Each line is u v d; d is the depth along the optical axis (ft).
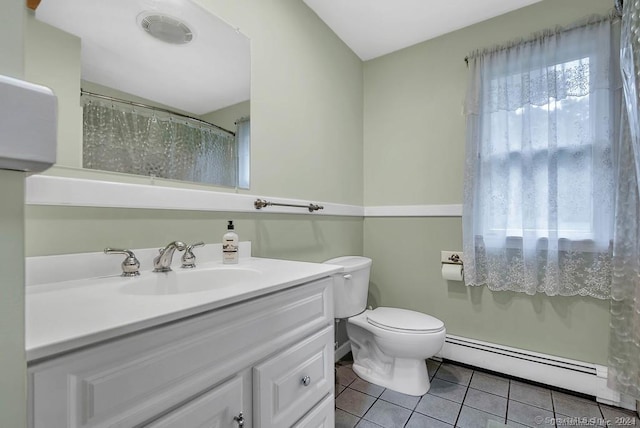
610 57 5.23
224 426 2.32
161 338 1.94
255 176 4.86
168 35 3.76
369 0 5.98
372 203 7.97
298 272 3.39
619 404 5.16
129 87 3.39
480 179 6.27
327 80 6.68
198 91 4.07
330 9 6.23
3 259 0.94
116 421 1.72
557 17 5.85
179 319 2.05
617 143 5.15
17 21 0.98
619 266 5.02
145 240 3.47
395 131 7.66
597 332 5.48
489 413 5.04
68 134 2.92
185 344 2.08
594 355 5.49
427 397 5.49
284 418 2.87
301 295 3.15
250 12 4.82
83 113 3.03
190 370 2.10
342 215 7.11
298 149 5.78
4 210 0.94
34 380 1.44
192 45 4.01
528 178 5.76
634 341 4.83
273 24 5.26
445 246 6.95
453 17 6.48
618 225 5.01
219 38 4.33
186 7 3.94
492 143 6.20
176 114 3.83
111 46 3.26
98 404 1.65
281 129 5.39
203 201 4.04
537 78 5.79
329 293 3.61
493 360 6.29
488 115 6.21
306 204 5.91
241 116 4.66
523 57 5.91
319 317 3.42
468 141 6.35
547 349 5.88
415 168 7.36
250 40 4.81
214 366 2.26
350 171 7.50
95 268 3.03
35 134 0.93
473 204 6.29
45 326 1.69
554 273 5.49
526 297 6.08
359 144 7.93
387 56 7.84
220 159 4.34
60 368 1.52
